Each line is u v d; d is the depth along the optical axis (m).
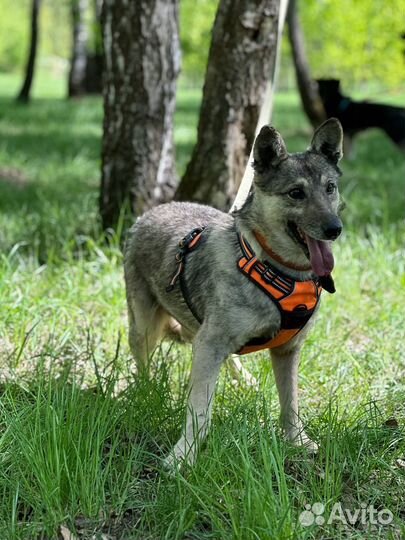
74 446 4.08
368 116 13.16
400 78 18.34
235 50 7.49
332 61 20.22
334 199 4.68
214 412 4.89
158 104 8.66
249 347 4.72
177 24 8.73
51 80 60.38
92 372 5.72
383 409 5.18
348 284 7.51
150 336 5.62
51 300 6.59
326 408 4.94
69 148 17.91
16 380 5.22
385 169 15.75
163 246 5.30
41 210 10.59
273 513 3.69
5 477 4.08
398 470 4.45
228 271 4.56
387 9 17.41
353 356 6.02
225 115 7.65
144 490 4.21
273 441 4.11
